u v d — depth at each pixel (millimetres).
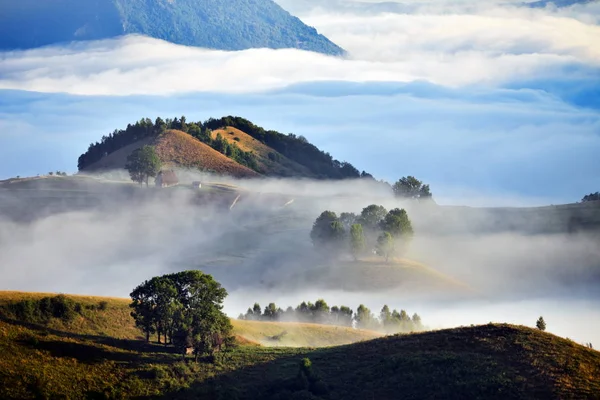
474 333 90875
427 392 79375
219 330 93250
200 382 84375
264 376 86500
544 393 76312
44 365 82688
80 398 78938
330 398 81500
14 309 93625
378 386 82312
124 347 90000
